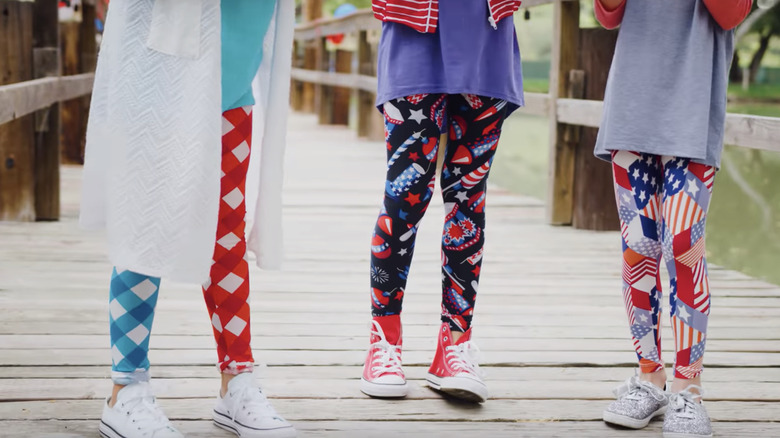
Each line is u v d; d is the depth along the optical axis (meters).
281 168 1.99
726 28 2.04
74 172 6.82
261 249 2.00
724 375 2.60
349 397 2.32
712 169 2.10
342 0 28.12
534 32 28.97
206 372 2.49
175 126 1.79
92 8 6.24
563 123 5.07
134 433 1.92
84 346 2.69
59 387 2.33
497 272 3.96
